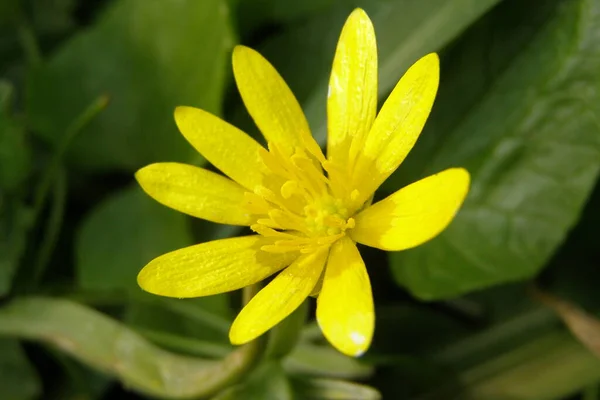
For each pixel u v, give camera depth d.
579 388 0.24
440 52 0.24
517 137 0.24
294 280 0.20
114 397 0.26
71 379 0.26
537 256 0.23
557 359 0.24
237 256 0.21
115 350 0.24
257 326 0.20
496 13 0.24
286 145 0.21
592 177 0.23
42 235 0.27
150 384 0.23
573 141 0.23
